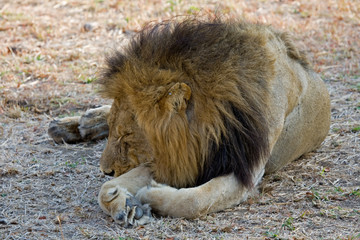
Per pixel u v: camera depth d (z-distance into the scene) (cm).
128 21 2178
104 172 904
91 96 1517
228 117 837
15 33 2075
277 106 909
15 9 2392
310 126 1055
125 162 878
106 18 2258
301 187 964
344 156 1108
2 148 1189
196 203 810
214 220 823
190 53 843
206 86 830
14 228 823
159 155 840
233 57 856
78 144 1232
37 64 1752
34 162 1120
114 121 879
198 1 2438
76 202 931
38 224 838
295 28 2102
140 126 841
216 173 850
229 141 845
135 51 874
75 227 820
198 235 777
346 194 928
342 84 1579
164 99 815
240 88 849
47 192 977
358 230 794
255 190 925
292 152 1034
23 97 1491
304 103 1019
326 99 1110
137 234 780
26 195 962
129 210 805
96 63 1778
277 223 822
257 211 862
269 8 2391
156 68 835
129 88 837
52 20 2236
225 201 852
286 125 976
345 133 1234
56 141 1230
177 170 842
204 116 829
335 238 764
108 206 820
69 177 1049
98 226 822
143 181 852
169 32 876
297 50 1051
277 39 1003
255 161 866
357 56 1805
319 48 1903
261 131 860
